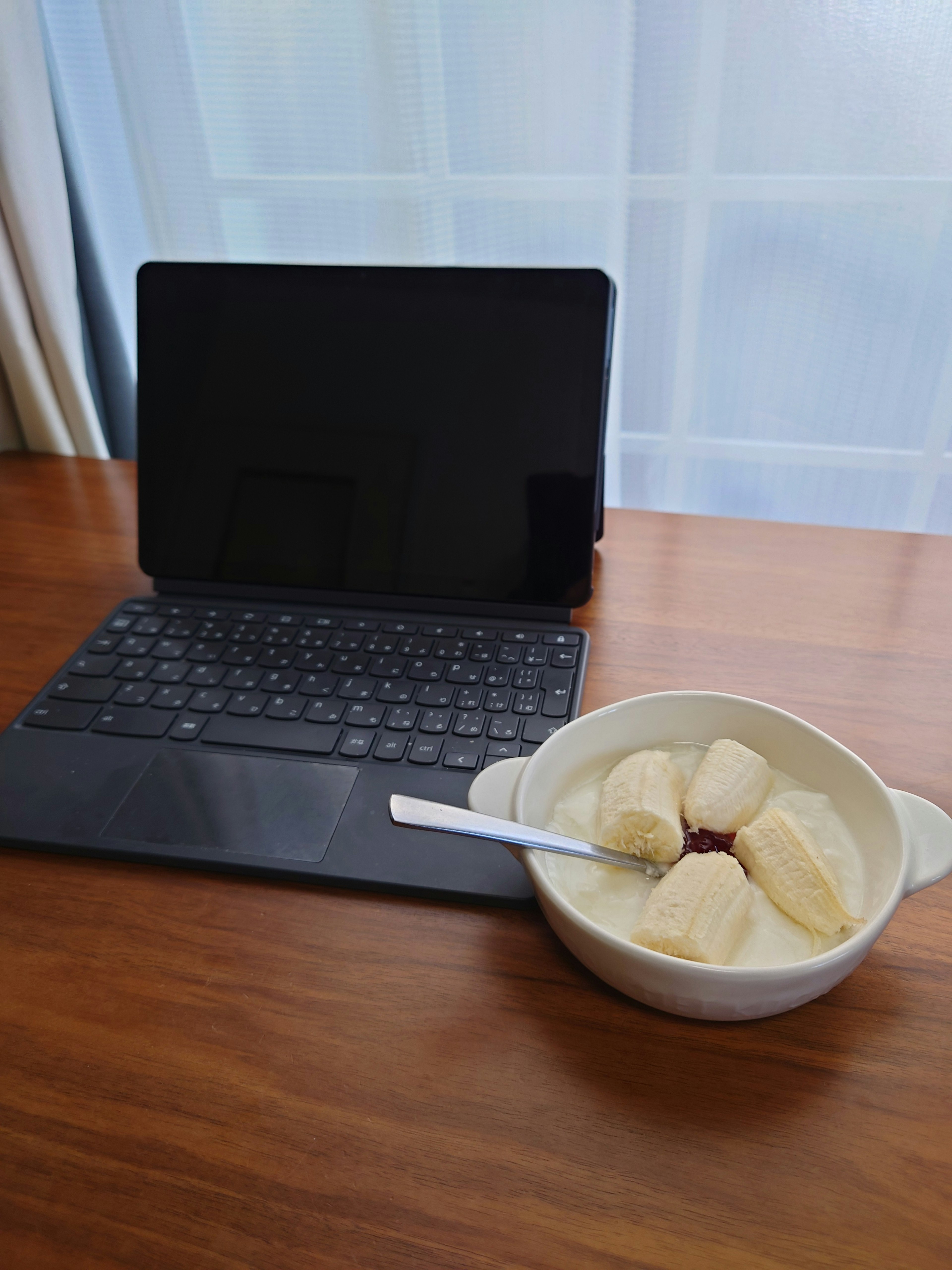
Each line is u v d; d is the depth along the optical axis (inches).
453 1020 13.3
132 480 33.6
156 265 23.8
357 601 24.0
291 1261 10.6
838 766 14.8
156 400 24.5
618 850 14.1
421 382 23.1
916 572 26.0
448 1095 12.3
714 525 29.4
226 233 54.1
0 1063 12.9
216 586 24.7
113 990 14.0
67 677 21.2
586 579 22.8
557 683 20.5
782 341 52.4
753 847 13.7
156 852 16.2
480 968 14.2
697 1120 11.9
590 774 16.1
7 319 40.6
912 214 47.0
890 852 13.2
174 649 22.2
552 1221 10.8
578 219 50.6
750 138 46.6
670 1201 11.0
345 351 23.4
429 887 15.3
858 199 47.2
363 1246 10.7
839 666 21.5
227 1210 11.1
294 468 24.1
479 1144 11.7
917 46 42.5
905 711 19.7
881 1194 11.0
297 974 14.1
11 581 26.6
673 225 49.9
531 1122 11.9
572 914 12.1
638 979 12.0
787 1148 11.5
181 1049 13.1
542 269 21.9
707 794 14.5
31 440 43.5
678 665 21.6
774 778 15.4
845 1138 11.6
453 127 48.8
